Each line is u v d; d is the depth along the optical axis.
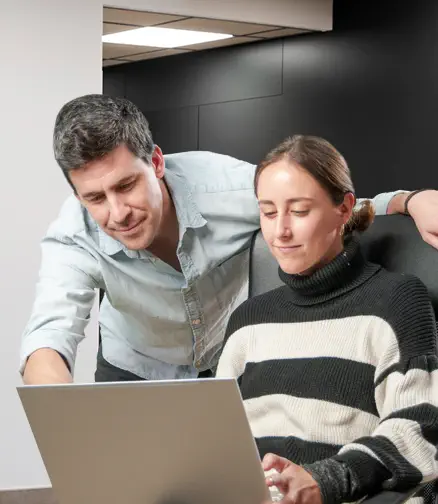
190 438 1.36
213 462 1.37
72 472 1.46
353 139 6.43
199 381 1.31
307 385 1.75
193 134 7.32
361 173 6.40
